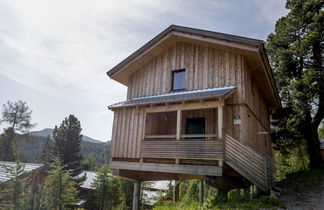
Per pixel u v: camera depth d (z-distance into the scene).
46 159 32.69
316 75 12.12
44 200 13.58
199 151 8.23
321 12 13.00
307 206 6.75
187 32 10.55
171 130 11.28
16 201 12.65
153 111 9.88
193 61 10.89
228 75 9.75
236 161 7.75
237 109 9.09
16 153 34.50
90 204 22.67
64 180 15.43
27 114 39.00
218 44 9.89
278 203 6.77
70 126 33.31
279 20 15.98
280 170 15.76
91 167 45.88
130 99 12.00
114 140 10.62
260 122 12.46
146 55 11.80
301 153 15.53
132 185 23.56
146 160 9.75
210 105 8.55
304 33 14.53
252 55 9.40
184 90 10.72
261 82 11.86
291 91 13.91
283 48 15.17
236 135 8.77
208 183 8.09
